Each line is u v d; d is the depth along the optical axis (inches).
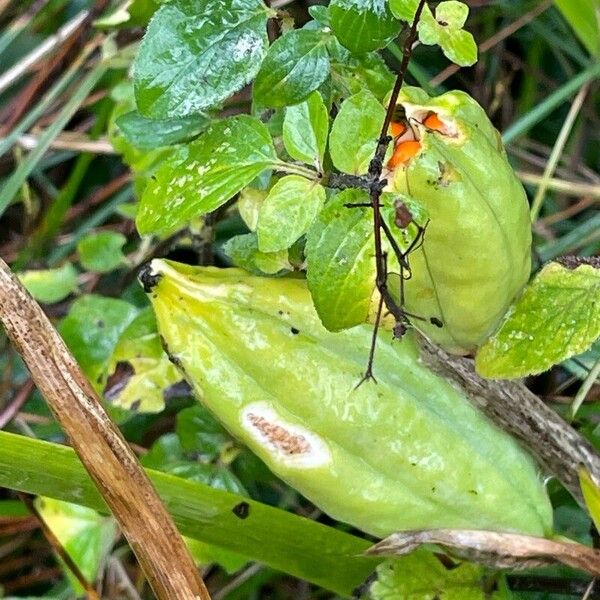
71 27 19.0
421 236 9.2
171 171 9.8
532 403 10.6
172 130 12.1
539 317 10.3
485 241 9.4
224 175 9.7
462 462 10.5
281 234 9.5
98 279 18.0
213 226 13.7
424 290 9.8
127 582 15.1
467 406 10.5
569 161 18.5
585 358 13.4
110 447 9.5
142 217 9.8
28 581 16.5
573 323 10.2
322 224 9.2
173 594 10.0
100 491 9.7
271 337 9.9
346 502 10.4
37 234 19.1
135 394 13.6
